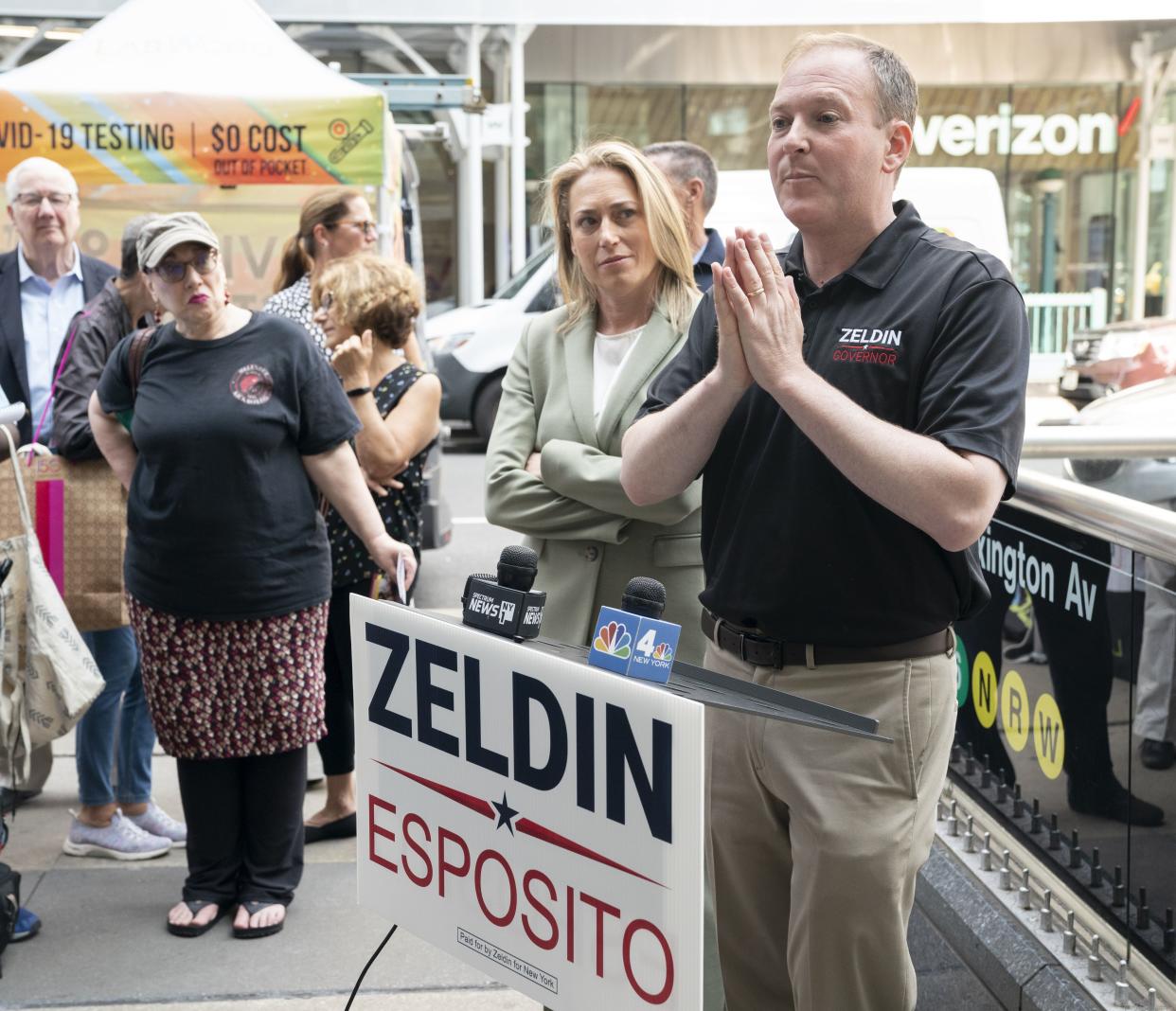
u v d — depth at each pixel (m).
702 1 14.23
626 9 14.56
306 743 3.61
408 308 4.13
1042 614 2.76
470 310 12.77
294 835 3.66
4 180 6.15
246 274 6.50
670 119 18.77
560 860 1.67
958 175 6.79
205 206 6.45
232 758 3.57
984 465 1.95
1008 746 2.93
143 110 6.18
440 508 7.90
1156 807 2.31
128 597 3.53
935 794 2.20
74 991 3.28
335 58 16.83
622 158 2.87
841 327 2.13
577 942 1.65
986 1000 2.73
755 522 2.19
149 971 3.38
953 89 18.77
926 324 2.06
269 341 3.40
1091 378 11.27
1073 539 2.62
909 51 18.59
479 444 12.92
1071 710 2.62
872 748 2.13
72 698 3.35
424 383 4.13
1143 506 2.33
